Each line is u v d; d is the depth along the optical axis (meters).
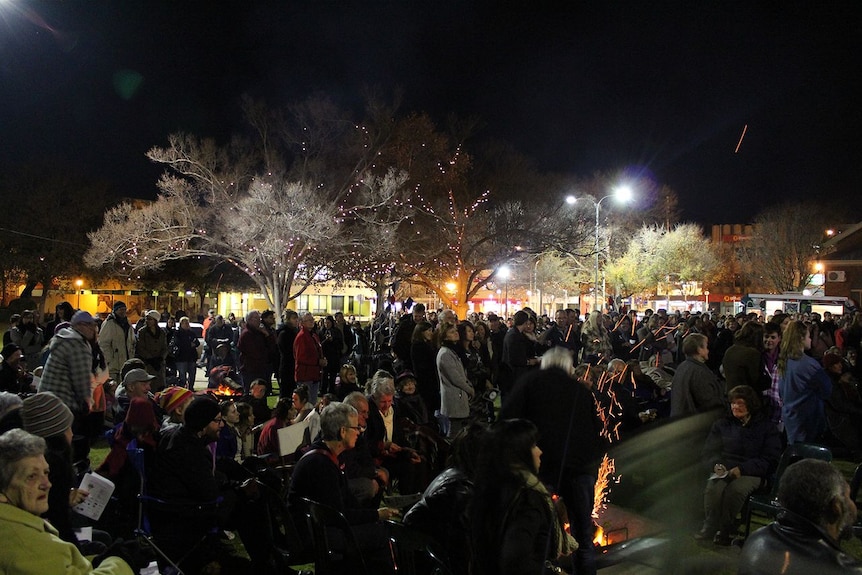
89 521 5.94
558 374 5.50
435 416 9.92
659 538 6.06
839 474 3.05
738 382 8.13
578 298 59.19
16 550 3.25
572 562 5.32
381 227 29.73
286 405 8.15
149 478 5.74
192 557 5.68
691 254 53.66
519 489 3.44
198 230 28.86
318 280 36.69
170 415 6.72
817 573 2.84
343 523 4.50
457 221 35.16
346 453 6.37
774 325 8.67
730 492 6.51
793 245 57.97
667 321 19.97
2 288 46.25
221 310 57.50
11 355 10.36
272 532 5.67
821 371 7.38
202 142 29.14
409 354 11.92
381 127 32.66
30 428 4.78
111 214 28.42
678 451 7.16
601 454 6.80
